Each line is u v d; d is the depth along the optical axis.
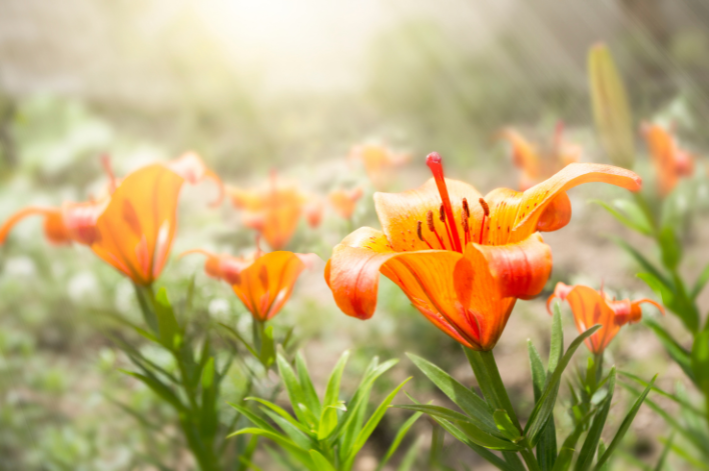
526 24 3.52
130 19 3.36
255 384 0.67
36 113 2.24
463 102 3.03
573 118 2.67
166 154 2.62
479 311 0.56
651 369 1.01
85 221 0.63
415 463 0.93
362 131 2.85
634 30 3.16
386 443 1.03
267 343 0.64
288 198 0.90
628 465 0.90
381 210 0.60
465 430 0.56
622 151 0.76
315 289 1.42
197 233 1.59
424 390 1.11
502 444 0.56
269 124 2.99
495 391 0.57
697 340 0.67
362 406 0.62
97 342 1.24
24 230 1.51
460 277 0.55
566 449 0.57
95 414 1.06
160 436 0.97
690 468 0.89
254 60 3.41
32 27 3.22
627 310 0.60
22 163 2.18
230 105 3.13
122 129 2.89
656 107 2.42
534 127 2.71
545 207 0.57
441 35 3.49
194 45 3.34
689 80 2.64
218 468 0.67
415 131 2.79
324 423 0.61
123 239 0.63
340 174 1.08
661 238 0.74
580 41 3.39
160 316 0.63
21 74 3.09
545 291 0.96
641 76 2.92
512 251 0.54
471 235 0.59
